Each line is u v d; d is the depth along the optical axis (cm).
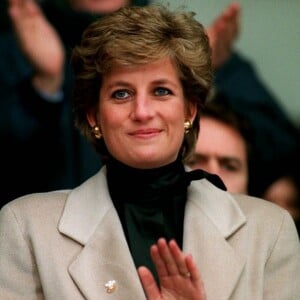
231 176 1058
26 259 727
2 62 1041
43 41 1046
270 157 1069
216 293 713
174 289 667
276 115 1080
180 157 758
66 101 1047
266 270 741
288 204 1075
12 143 1038
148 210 746
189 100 746
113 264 719
